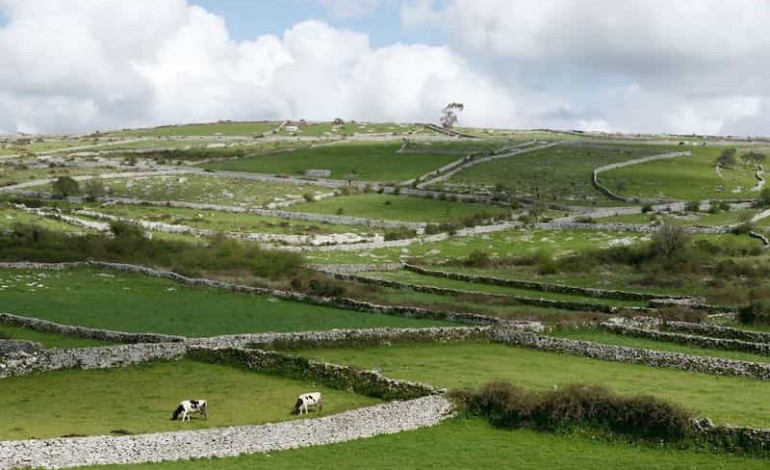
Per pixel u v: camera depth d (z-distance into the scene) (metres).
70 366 56.91
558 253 121.94
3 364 55.03
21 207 143.38
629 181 194.88
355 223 153.62
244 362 58.25
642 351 60.59
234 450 38.84
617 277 103.38
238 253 107.75
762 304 78.31
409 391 49.78
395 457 38.84
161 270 97.06
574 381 52.75
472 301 86.06
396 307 78.31
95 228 129.50
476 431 43.84
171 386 53.28
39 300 77.62
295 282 89.69
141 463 36.44
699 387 51.91
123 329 66.75
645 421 42.00
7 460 35.12
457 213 161.25
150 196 171.50
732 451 39.50
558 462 38.59
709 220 143.25
